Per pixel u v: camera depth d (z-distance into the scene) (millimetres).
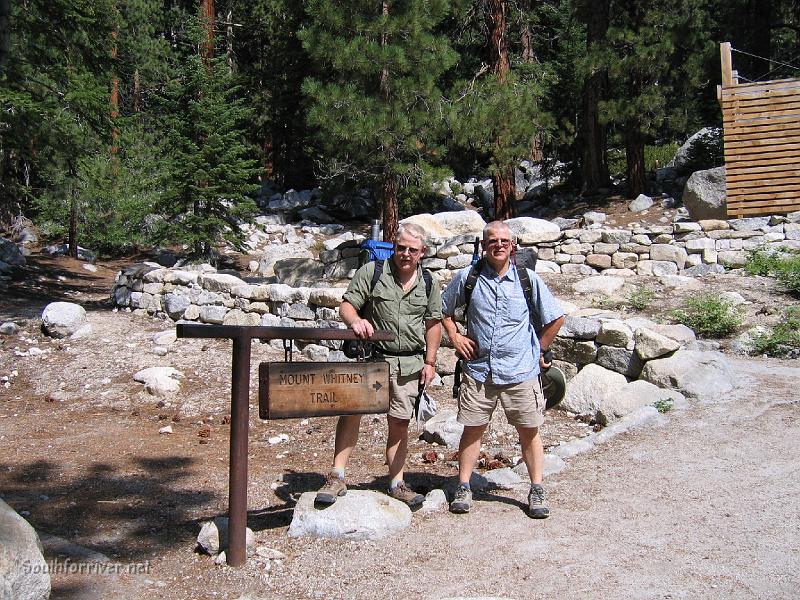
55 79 17188
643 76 23109
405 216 23906
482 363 5020
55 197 22000
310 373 4598
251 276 18406
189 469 6723
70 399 9312
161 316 12617
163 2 32594
